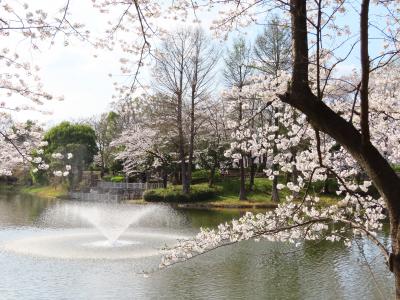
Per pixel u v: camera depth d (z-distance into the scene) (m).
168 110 34.47
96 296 11.03
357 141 3.83
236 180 39.12
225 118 29.94
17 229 21.69
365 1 3.63
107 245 17.19
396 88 8.20
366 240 16.81
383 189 3.73
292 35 4.12
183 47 33.41
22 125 10.01
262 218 7.77
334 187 21.58
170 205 33.09
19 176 51.47
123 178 45.38
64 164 43.25
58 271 13.30
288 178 29.08
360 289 11.80
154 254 15.55
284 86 6.58
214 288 11.82
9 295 11.08
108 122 52.28
